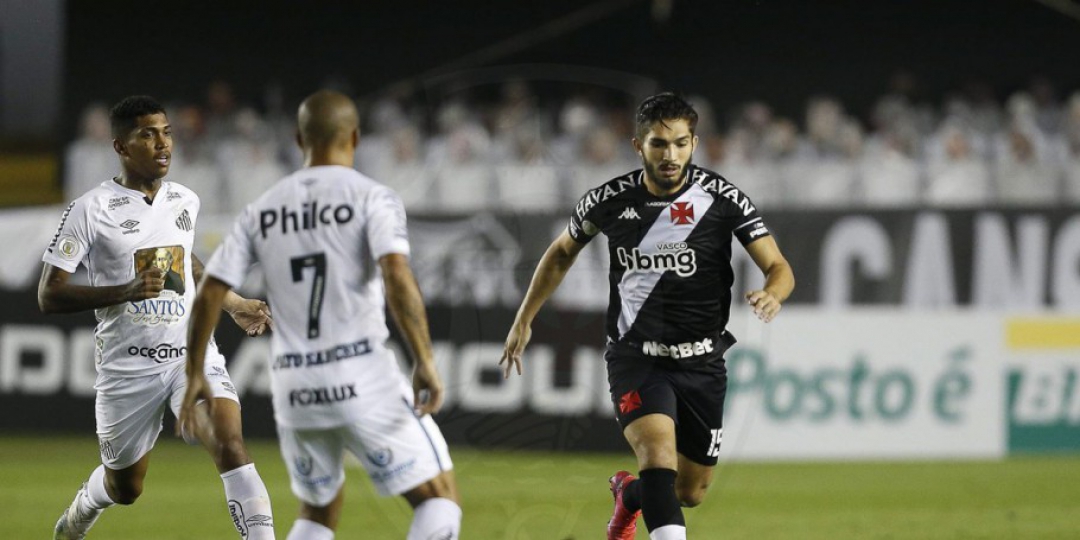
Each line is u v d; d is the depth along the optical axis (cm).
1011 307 3831
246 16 6706
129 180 1955
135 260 1933
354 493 3145
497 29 6656
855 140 5328
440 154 5250
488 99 6488
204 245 4003
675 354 1869
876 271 3819
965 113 5691
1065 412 3825
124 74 6625
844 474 3472
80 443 3978
